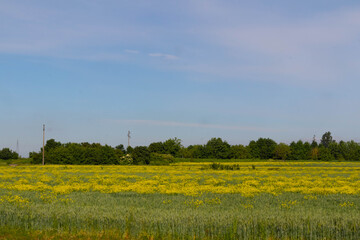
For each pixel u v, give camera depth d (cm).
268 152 14675
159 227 1719
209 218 1767
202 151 14125
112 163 9444
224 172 5859
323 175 5181
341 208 2300
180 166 8112
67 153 9469
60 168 7288
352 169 7031
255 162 10675
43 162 9194
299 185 3681
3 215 1953
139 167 7675
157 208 2219
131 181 4309
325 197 2833
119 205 2295
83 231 1780
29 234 1747
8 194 2867
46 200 2567
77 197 2745
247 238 1636
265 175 5281
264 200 2605
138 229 1741
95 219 1833
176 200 2630
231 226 1678
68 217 1862
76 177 4597
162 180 4238
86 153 9462
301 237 1645
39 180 4297
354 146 15488
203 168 7044
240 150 14062
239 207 2253
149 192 3077
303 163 10050
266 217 1780
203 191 3153
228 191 3062
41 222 1858
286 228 1712
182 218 1764
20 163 10006
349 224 1702
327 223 1689
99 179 4322
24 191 3134
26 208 2092
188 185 3616
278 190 3219
